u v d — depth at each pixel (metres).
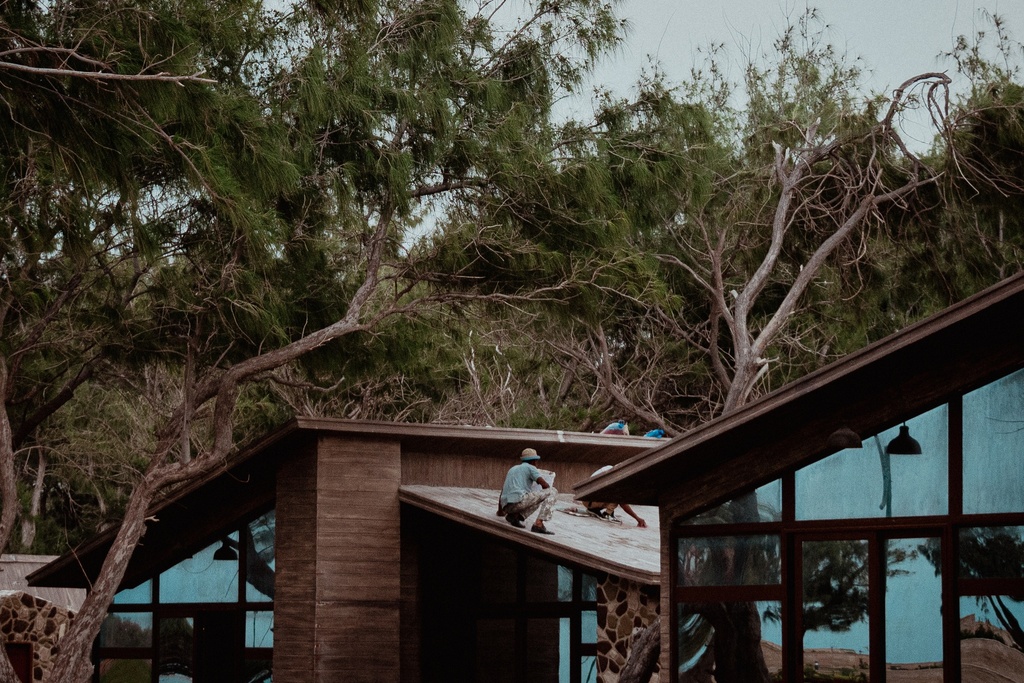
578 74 18.66
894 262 26.34
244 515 17.28
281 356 16.59
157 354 18.44
